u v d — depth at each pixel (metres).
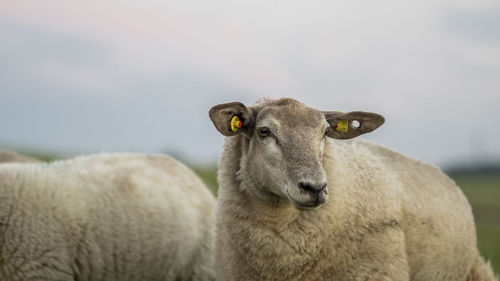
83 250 7.84
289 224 6.14
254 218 6.20
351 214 6.29
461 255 7.30
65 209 7.76
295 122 5.94
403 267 6.39
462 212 7.49
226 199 6.48
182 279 8.91
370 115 6.39
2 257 7.16
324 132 6.10
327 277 6.21
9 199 7.43
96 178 8.38
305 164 5.63
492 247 20.81
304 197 5.53
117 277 8.20
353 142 7.14
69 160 8.88
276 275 6.20
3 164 8.23
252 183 6.15
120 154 9.41
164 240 8.54
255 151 6.11
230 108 6.11
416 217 6.79
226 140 6.73
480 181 84.44
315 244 6.13
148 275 8.48
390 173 7.00
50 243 7.47
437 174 7.70
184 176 9.57
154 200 8.64
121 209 8.23
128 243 8.20
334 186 6.23
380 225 6.38
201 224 9.16
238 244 6.34
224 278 6.72
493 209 44.84
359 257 6.22
